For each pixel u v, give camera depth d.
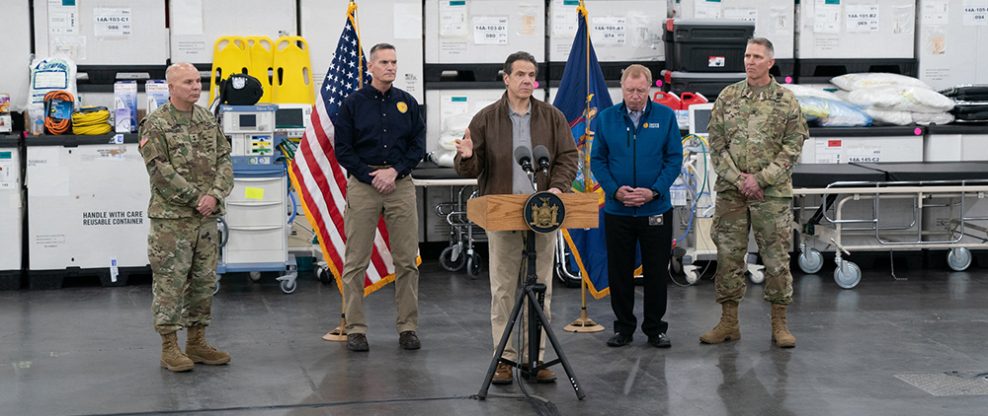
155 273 5.91
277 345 6.65
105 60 9.26
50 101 8.77
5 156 8.61
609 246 6.51
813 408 5.29
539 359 5.70
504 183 5.66
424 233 10.09
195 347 6.16
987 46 10.22
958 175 8.72
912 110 9.62
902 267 9.64
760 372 5.96
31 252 8.69
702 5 9.77
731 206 6.55
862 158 9.54
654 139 6.40
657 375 5.91
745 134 6.46
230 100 8.27
